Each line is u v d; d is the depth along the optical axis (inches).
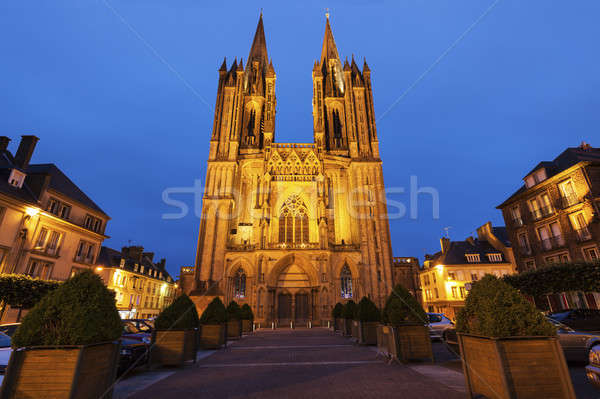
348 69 2202.3
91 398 235.5
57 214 1246.9
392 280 1638.8
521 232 1348.4
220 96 2054.6
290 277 1614.2
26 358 225.1
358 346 625.0
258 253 1569.9
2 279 845.8
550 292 893.2
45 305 241.3
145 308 2438.5
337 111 2214.6
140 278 2364.7
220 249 1631.4
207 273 1576.0
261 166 1941.4
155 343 429.7
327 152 2003.0
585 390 296.7
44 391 218.1
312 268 1572.3
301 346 653.9
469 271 1993.1
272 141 1956.2
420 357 430.9
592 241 1011.3
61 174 1402.6
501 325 235.8
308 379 340.2
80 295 250.1
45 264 1168.2
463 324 271.1
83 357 228.8
